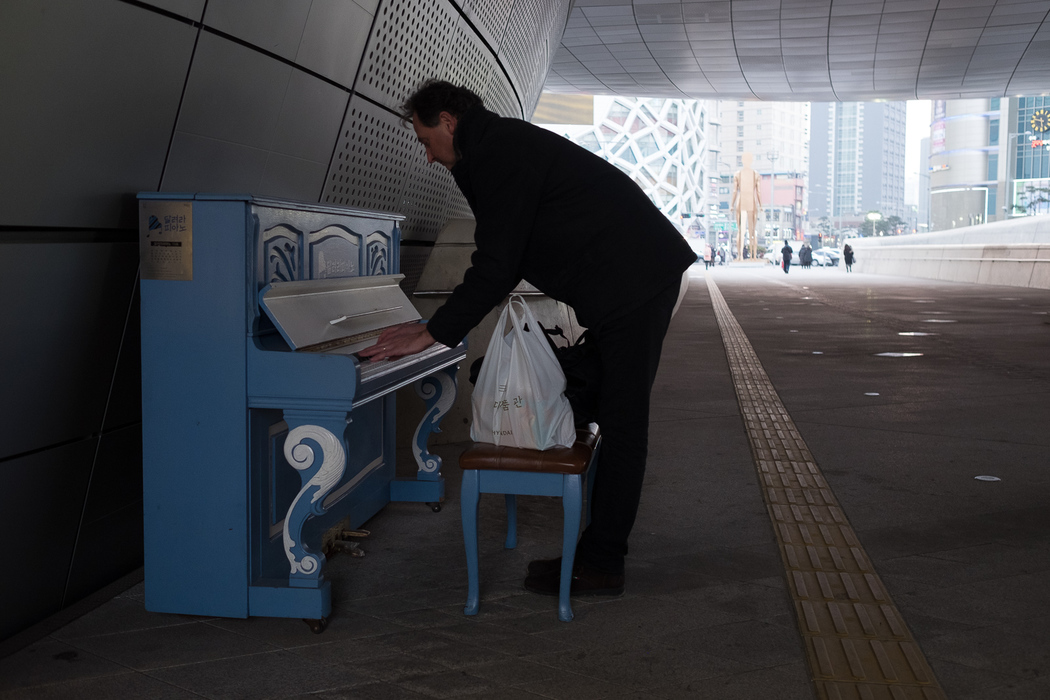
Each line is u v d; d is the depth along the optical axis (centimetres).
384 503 359
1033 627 237
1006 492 374
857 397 621
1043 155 11375
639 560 297
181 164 262
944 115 13938
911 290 2198
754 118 19450
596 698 200
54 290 225
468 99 254
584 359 262
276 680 209
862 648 224
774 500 365
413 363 274
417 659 221
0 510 223
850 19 1584
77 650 225
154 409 239
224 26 253
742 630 239
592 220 247
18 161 200
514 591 271
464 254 491
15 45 187
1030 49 1778
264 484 250
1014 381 691
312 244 273
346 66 340
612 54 1862
